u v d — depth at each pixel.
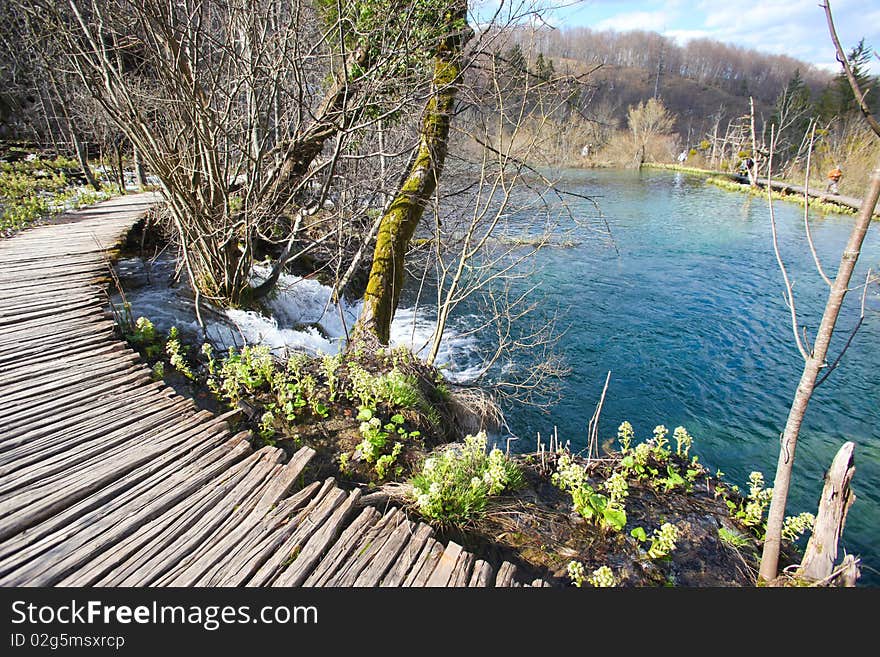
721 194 26.97
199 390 4.81
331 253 9.63
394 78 6.72
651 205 23.45
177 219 5.96
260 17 6.43
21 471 3.09
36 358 4.55
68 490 2.97
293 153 7.60
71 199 12.84
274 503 3.04
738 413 7.46
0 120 19.72
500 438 6.62
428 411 5.16
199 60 5.96
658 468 4.23
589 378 8.32
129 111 5.60
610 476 4.01
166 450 3.44
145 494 3.02
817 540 3.03
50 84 15.30
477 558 3.09
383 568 2.67
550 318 10.45
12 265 7.19
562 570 3.10
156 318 6.35
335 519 2.97
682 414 7.44
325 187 7.17
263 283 8.10
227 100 6.47
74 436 3.49
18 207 10.85
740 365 8.78
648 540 3.38
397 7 6.68
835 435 7.00
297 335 7.50
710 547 3.40
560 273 13.16
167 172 5.83
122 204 12.39
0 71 16.52
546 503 3.70
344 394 4.91
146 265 8.51
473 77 7.48
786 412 7.50
